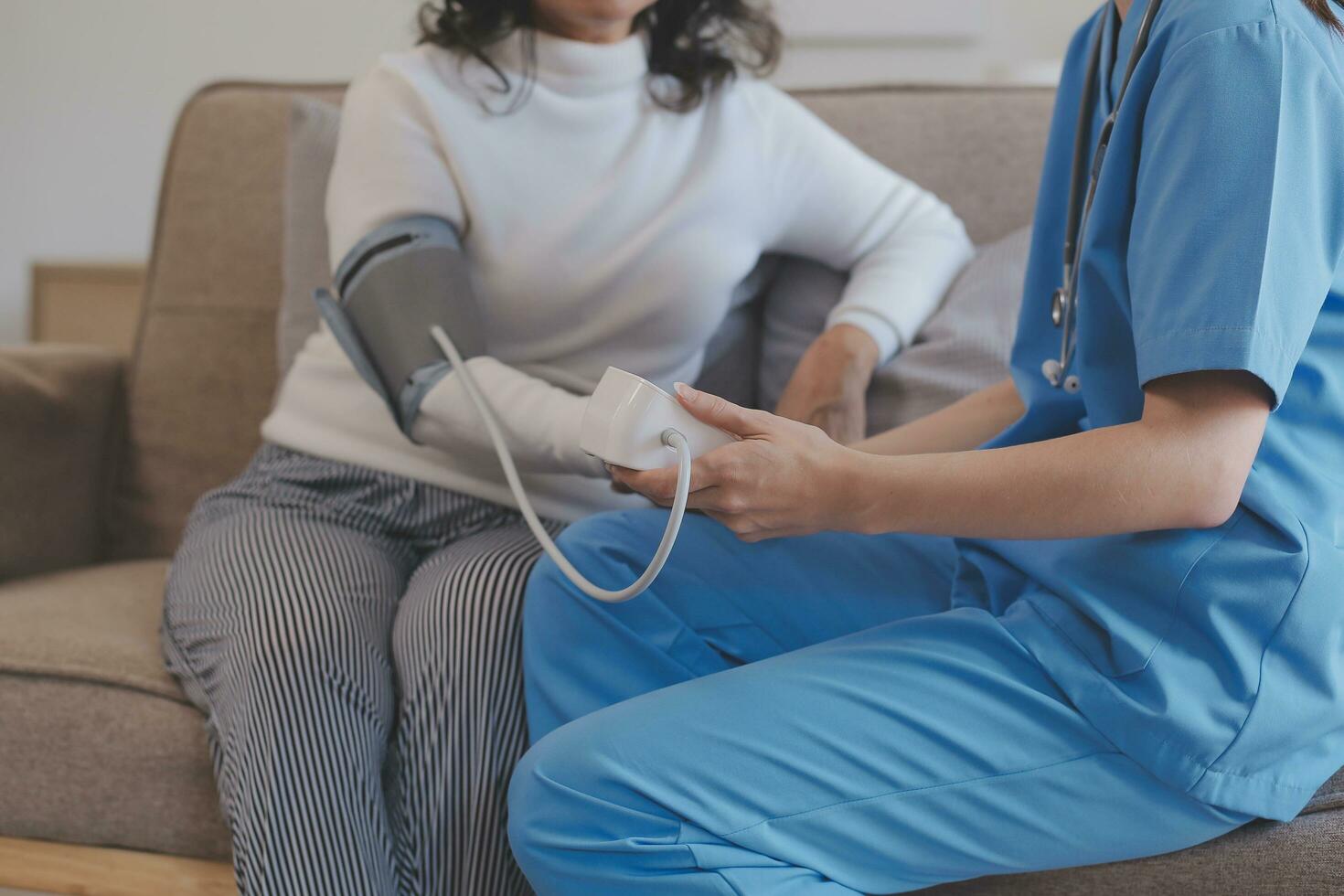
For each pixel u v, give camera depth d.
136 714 1.05
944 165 1.54
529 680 0.94
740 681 0.80
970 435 1.05
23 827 1.08
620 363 1.25
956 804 0.78
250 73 2.58
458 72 1.21
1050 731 0.79
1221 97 0.71
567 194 1.22
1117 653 0.77
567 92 1.23
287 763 0.90
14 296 2.61
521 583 0.99
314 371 1.27
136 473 1.58
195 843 1.05
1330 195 0.73
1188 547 0.76
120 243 2.61
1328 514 0.77
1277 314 0.69
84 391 1.52
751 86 1.34
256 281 1.59
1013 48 2.52
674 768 0.77
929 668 0.80
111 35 2.57
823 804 0.78
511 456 1.06
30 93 2.58
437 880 0.93
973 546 0.91
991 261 1.38
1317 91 0.72
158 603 1.29
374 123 1.18
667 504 0.82
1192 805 0.78
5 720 1.06
